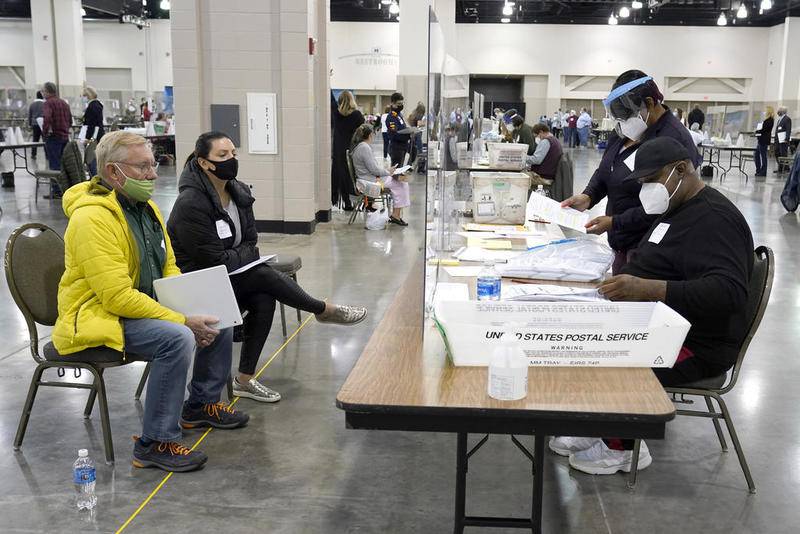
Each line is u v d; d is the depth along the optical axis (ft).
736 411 11.17
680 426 10.64
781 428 10.57
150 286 9.33
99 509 8.22
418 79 50.62
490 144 23.79
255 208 26.37
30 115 45.68
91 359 9.05
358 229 27.94
